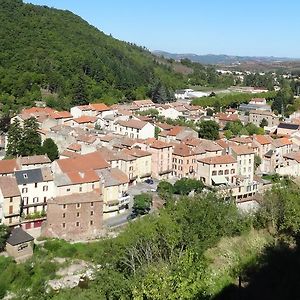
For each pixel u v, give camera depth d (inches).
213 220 2241.6
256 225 2226.9
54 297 2864.2
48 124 6820.9
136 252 2172.7
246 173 5762.8
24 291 3193.9
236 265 1712.6
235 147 5816.9
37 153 5521.7
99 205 3917.3
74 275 3371.1
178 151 5757.9
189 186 4800.7
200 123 7726.4
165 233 2204.7
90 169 4500.5
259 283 1567.4
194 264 1542.8
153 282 1475.1
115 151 5472.4
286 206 2175.2
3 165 4382.4
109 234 3892.7
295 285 1512.1
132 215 4315.9
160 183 4886.8
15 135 5575.8
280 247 1814.7
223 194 3602.4
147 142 5807.1
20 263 3425.2
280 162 6328.7
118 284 1956.2
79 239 3841.0
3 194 3823.8
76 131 6397.6
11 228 3759.8
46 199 4210.1
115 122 7121.1
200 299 1432.1
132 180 5369.1
